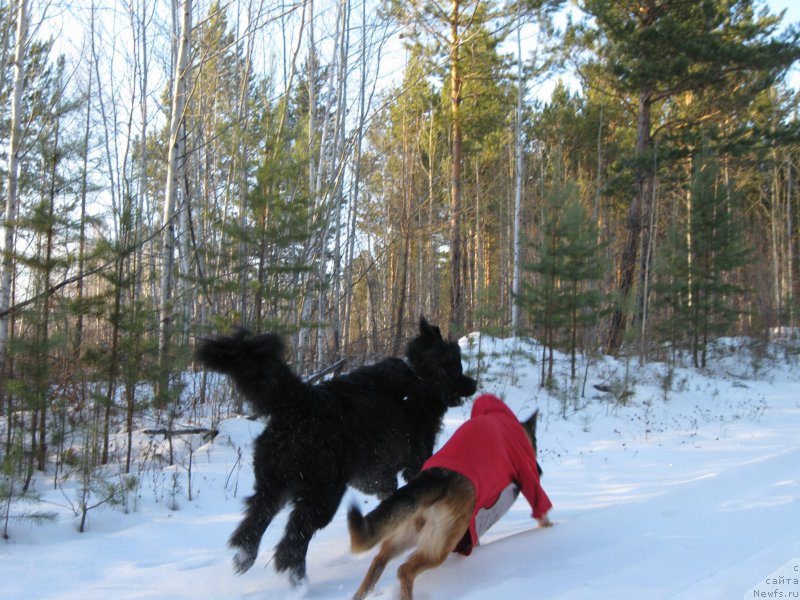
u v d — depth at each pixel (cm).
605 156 3158
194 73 1608
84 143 879
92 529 560
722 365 2086
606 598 379
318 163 1558
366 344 1614
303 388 484
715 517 533
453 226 2286
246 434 886
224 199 1712
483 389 1334
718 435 1143
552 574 429
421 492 423
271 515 466
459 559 470
